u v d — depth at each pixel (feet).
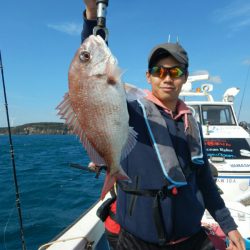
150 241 3.14
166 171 3.11
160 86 3.39
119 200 3.38
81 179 18.60
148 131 3.26
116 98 2.75
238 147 9.32
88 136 2.77
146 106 3.37
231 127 10.33
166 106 3.51
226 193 8.20
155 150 3.19
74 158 30.09
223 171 8.27
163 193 3.14
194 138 3.42
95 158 2.82
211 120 10.56
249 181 8.18
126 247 3.25
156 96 3.51
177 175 3.13
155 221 3.10
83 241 4.54
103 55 2.74
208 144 9.43
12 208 11.99
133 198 3.19
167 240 3.16
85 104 2.73
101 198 2.72
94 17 3.26
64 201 13.16
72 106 2.75
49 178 18.83
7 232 9.30
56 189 15.58
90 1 3.18
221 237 4.78
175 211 3.19
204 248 3.36
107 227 3.99
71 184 16.93
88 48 2.71
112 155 2.76
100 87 2.72
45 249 4.32
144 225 3.14
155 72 3.38
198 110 10.66
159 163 3.20
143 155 3.22
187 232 3.23
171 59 3.29
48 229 9.56
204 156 3.66
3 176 19.49
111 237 3.93
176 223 3.19
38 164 25.46
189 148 3.40
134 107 3.40
